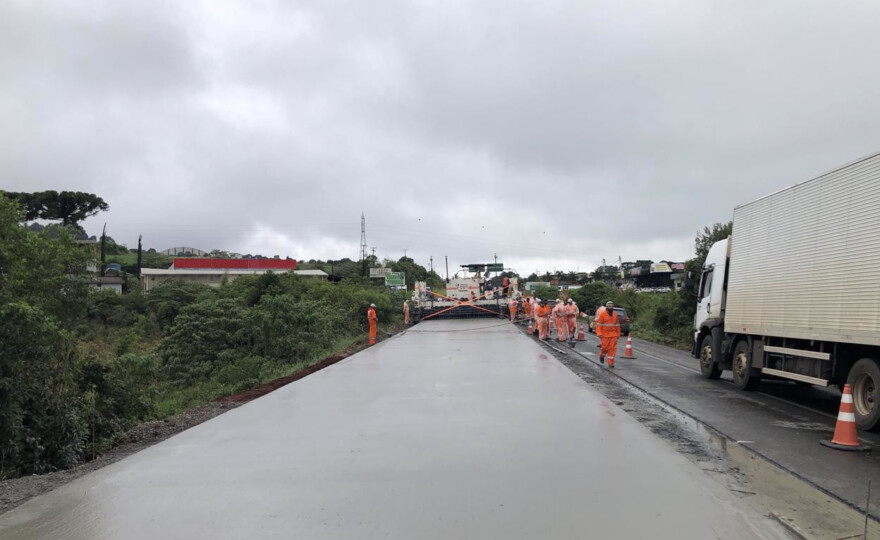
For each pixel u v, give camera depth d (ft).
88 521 16.61
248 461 22.52
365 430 27.27
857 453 24.47
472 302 143.02
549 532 15.05
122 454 26.73
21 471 27.02
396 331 112.98
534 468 20.71
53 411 29.96
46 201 265.34
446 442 24.59
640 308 153.58
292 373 56.24
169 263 341.21
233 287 157.07
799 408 35.73
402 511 16.66
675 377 50.47
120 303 144.87
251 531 15.49
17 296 42.19
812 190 34.04
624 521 15.80
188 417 35.29
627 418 29.40
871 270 28.58
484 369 49.65
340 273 314.96
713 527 15.44
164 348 76.95
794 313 35.73
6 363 28.60
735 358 44.39
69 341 34.35
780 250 37.58
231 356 74.02
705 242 99.19
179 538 15.20
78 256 48.83
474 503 17.22
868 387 30.09
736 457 23.34
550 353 65.16
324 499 17.84
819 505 17.52
